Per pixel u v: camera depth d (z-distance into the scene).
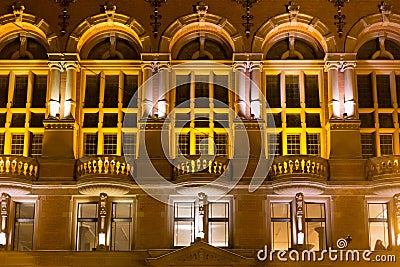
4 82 30.53
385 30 30.66
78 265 26.06
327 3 30.36
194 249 25.30
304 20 30.17
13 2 30.31
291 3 30.27
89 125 30.03
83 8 30.38
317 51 30.64
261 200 28.20
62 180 28.42
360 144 28.83
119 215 28.50
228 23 30.14
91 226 28.41
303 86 30.30
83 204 28.62
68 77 29.70
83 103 30.17
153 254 26.03
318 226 28.36
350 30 30.05
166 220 28.03
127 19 30.17
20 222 28.42
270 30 30.16
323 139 29.70
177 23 30.17
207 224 27.69
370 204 28.66
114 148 29.83
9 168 27.94
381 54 30.72
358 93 30.39
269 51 30.81
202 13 30.12
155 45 29.95
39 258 26.08
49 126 29.08
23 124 29.98
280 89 30.31
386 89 30.45
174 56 30.55
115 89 30.45
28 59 30.55
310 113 30.11
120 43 30.88
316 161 28.06
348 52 29.77
